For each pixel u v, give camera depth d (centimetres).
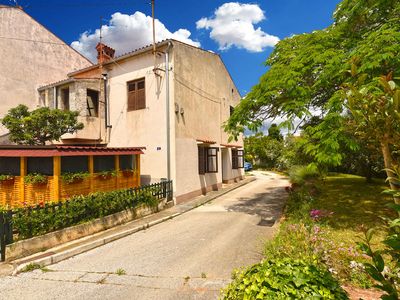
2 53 1585
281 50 1081
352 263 456
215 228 871
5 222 608
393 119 203
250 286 246
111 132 1457
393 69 681
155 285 495
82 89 1396
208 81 1658
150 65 1327
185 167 1341
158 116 1295
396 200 210
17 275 549
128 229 850
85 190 977
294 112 827
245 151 3797
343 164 1484
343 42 862
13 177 941
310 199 1023
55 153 863
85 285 503
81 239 748
